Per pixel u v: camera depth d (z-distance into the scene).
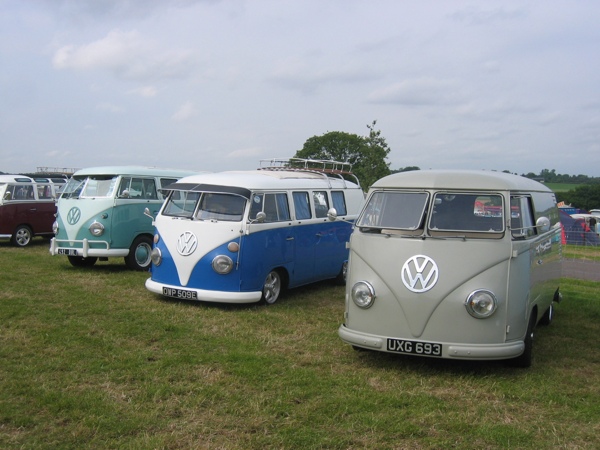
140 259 13.04
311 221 11.07
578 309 10.51
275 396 5.66
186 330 8.00
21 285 10.65
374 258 6.60
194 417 5.12
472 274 6.24
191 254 9.47
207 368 6.42
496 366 6.89
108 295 10.10
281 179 10.64
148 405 5.33
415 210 6.74
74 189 12.95
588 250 24.23
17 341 7.14
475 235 6.46
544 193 8.51
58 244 12.62
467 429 5.07
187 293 9.41
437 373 6.56
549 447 4.78
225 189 9.75
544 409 5.62
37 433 4.70
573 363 7.17
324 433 4.89
